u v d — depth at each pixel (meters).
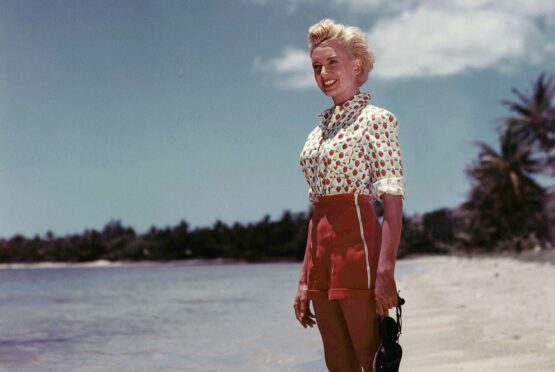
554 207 37.12
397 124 2.23
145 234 105.56
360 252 2.17
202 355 5.48
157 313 10.66
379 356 2.07
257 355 5.31
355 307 2.16
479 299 8.28
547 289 8.65
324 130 2.34
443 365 3.98
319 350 5.53
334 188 2.22
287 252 92.88
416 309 7.87
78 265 105.62
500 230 39.50
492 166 37.44
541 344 4.37
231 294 16.48
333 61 2.30
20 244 107.50
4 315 10.83
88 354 5.91
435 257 75.31
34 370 5.07
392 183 2.13
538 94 36.75
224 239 97.19
